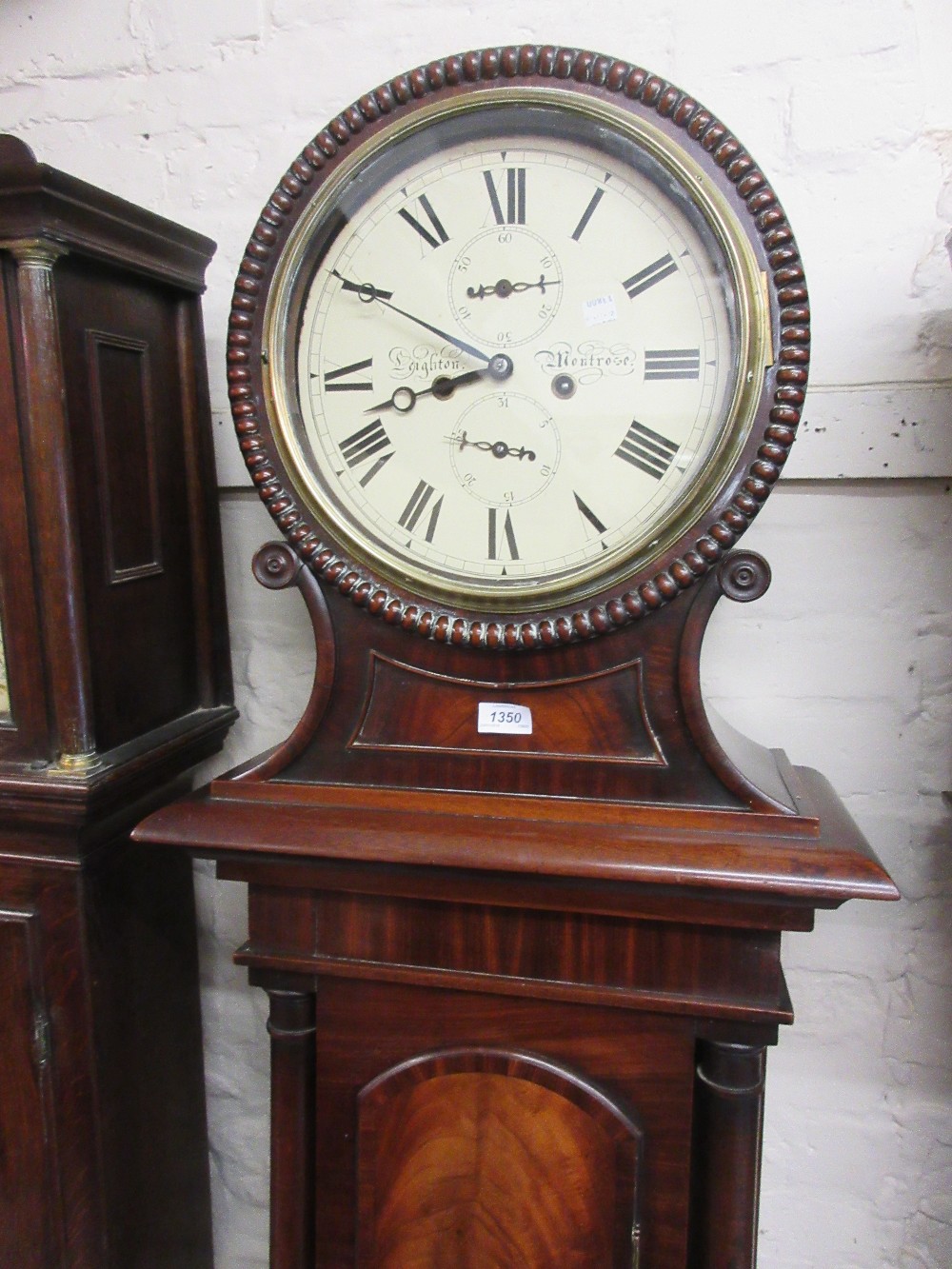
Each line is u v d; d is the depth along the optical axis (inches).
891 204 35.1
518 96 27.5
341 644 30.7
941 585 37.0
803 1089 41.1
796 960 40.4
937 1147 40.1
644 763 29.1
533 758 29.9
